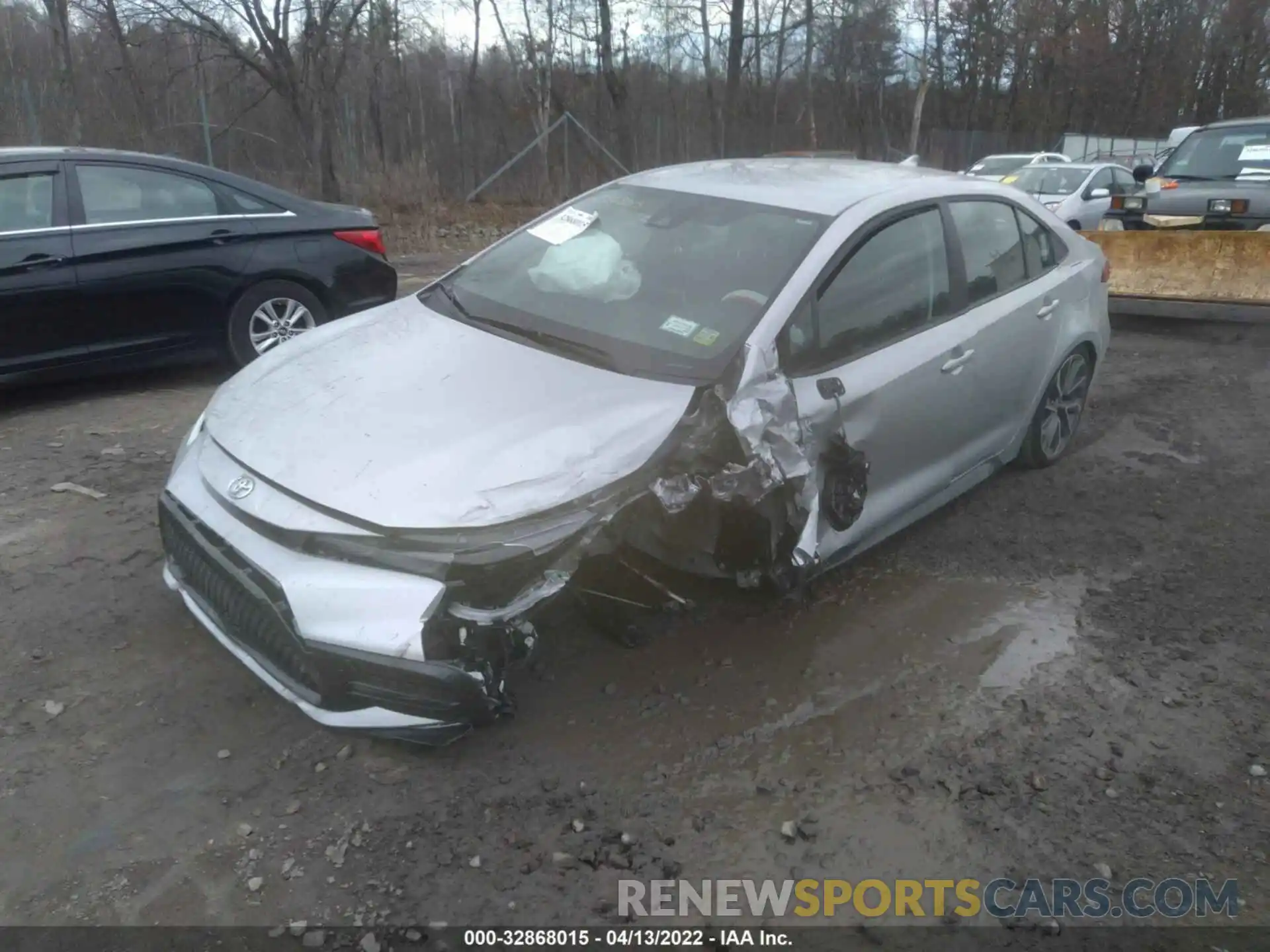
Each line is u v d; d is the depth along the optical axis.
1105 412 6.93
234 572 3.15
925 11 42.53
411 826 2.98
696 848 2.96
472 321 4.09
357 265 7.24
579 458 3.21
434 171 23.33
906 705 3.64
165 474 5.25
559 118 27.72
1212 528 5.17
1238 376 7.89
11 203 6.04
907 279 4.35
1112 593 4.50
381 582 2.96
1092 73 48.88
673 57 33.00
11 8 21.89
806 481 3.55
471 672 2.98
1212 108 54.47
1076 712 3.66
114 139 18.72
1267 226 9.37
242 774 3.15
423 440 3.25
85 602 4.01
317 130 20.94
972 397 4.65
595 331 3.87
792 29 31.22
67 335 6.20
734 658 3.86
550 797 3.12
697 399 3.50
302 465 3.22
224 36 20.50
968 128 48.62
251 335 6.89
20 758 3.17
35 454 5.48
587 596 3.73
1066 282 5.37
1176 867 2.99
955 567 4.67
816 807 3.14
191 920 2.65
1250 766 3.42
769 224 4.20
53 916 2.64
